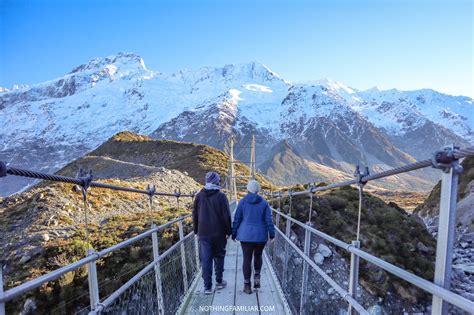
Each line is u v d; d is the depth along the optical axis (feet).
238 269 25.34
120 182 77.71
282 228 45.65
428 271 42.06
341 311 19.44
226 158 217.56
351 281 8.96
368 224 48.80
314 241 43.21
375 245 43.19
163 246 34.83
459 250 57.77
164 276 18.49
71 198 55.21
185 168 194.18
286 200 52.54
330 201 52.60
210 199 18.24
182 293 19.77
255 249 19.02
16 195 61.62
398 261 41.96
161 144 246.88
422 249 46.09
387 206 55.52
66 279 26.71
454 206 5.15
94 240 36.70
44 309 24.90
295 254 25.07
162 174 112.88
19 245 37.58
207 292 18.80
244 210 18.54
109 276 30.22
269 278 22.31
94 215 52.49
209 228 18.21
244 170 202.59
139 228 40.24
